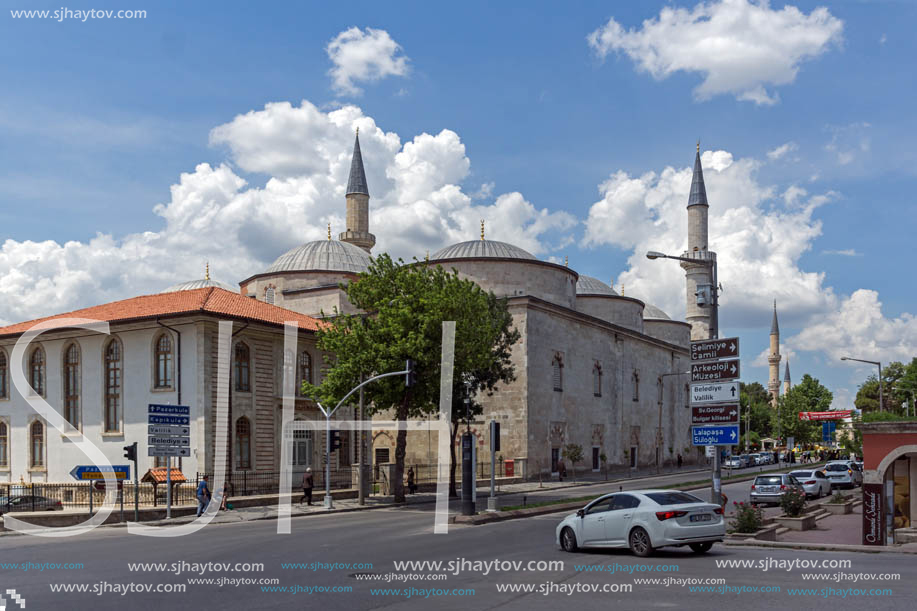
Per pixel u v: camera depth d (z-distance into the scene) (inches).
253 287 2736.2
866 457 901.8
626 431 3122.5
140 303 1850.4
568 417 2637.8
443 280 1641.2
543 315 2511.1
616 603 492.1
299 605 498.6
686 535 703.7
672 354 3713.1
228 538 952.9
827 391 5246.1
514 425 2363.4
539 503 1421.0
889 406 3336.6
